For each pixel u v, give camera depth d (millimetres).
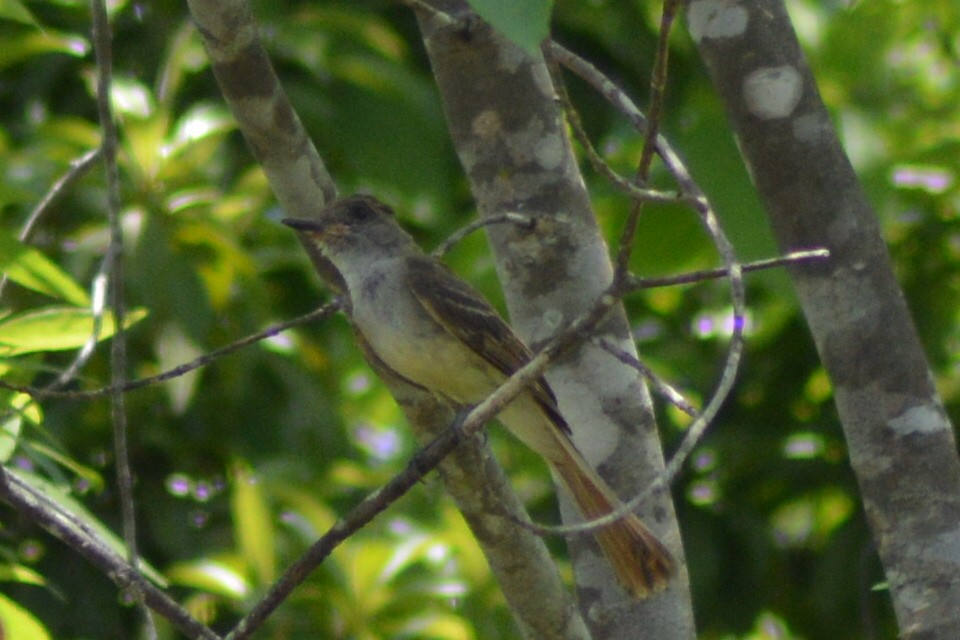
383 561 11125
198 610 11703
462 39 8922
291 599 11016
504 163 8945
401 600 11070
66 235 11859
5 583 11945
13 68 13383
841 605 13562
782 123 8102
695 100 13578
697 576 13367
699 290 14203
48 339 7750
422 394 9367
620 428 8648
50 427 11703
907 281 13711
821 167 8023
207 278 12047
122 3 12945
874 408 7773
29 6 13055
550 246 8781
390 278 9359
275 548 11336
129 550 7199
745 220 11086
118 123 12078
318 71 13195
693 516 13609
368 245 9547
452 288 9320
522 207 8898
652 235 11812
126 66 13359
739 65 8219
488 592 11352
